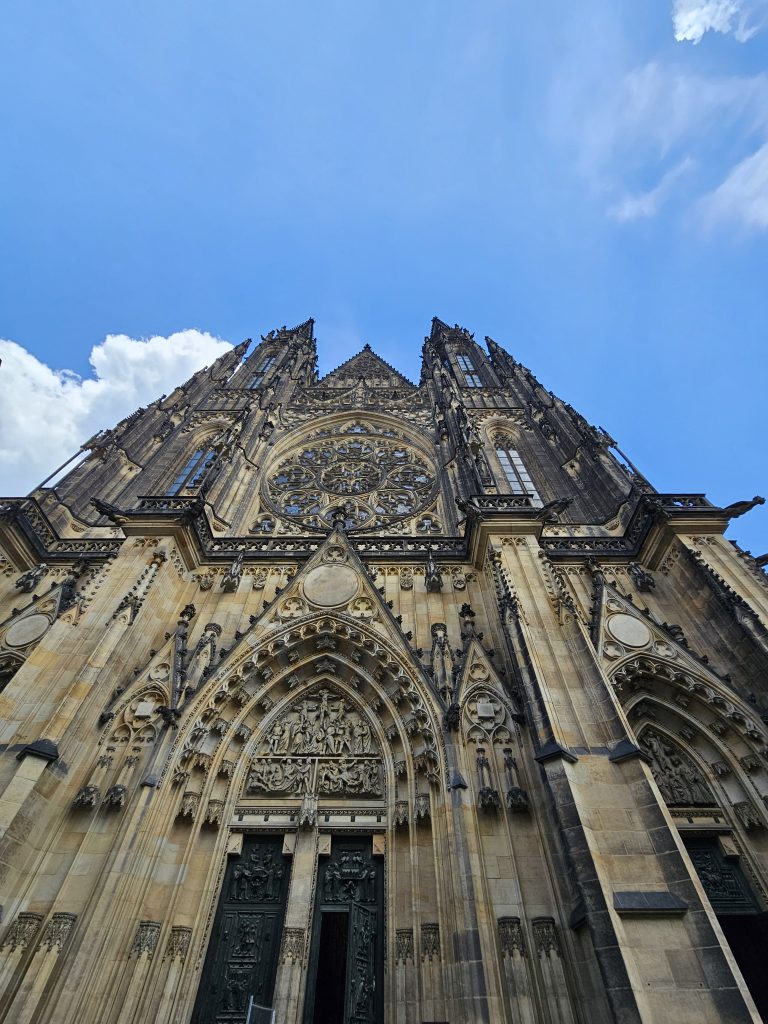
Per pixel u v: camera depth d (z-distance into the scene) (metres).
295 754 26.42
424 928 19.67
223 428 57.47
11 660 28.41
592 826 18.50
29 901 19.34
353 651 29.39
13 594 33.22
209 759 24.91
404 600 31.98
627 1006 14.30
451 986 17.67
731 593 28.22
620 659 27.69
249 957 20.52
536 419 56.62
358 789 24.94
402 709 26.78
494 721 23.86
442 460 50.06
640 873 17.30
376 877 22.42
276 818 24.09
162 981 18.86
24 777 20.52
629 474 43.03
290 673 29.27
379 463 52.66
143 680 26.19
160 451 52.38
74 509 42.69
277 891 22.23
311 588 32.03
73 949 18.02
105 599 28.45
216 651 28.94
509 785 21.39
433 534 41.81
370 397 64.31
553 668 23.88
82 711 23.38
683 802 24.25
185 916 20.64
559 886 18.81
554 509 35.34
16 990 17.27
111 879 19.50
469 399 62.88
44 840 20.62
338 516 37.97
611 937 15.55
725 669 27.66
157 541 32.53
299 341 85.19
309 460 53.91
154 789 22.12
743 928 20.50
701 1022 14.11
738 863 22.47
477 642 27.23
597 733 21.52
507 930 18.02
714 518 33.09
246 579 34.06
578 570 34.19
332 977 20.17
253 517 44.62
